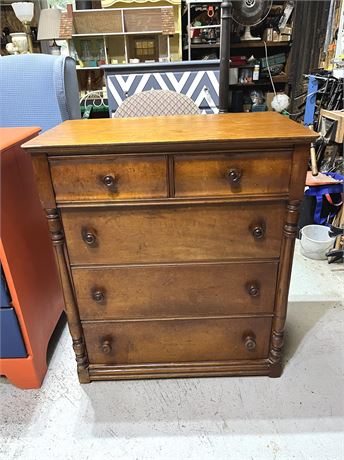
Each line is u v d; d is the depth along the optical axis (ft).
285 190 3.15
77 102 5.60
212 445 3.41
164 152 2.98
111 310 3.76
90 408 3.83
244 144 2.92
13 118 5.25
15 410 3.84
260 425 3.59
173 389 4.02
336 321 5.02
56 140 3.04
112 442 3.47
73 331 3.85
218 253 3.48
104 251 3.45
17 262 3.69
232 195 3.17
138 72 8.37
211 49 11.96
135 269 3.55
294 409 3.74
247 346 3.90
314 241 6.34
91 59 11.27
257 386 4.02
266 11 8.21
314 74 8.86
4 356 3.88
